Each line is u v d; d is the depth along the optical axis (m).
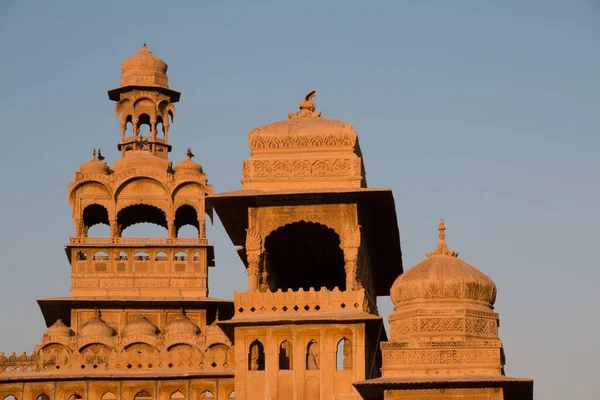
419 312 124.62
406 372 122.44
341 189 134.25
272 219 135.25
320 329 130.62
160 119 196.12
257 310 131.88
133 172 188.50
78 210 187.75
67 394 155.88
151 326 178.00
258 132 137.00
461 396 120.38
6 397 157.38
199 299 183.50
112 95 196.50
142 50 198.50
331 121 137.25
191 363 156.75
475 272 127.19
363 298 131.75
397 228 143.75
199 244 186.62
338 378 129.75
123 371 156.38
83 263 185.62
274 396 129.88
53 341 173.00
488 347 122.38
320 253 151.38
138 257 186.38
